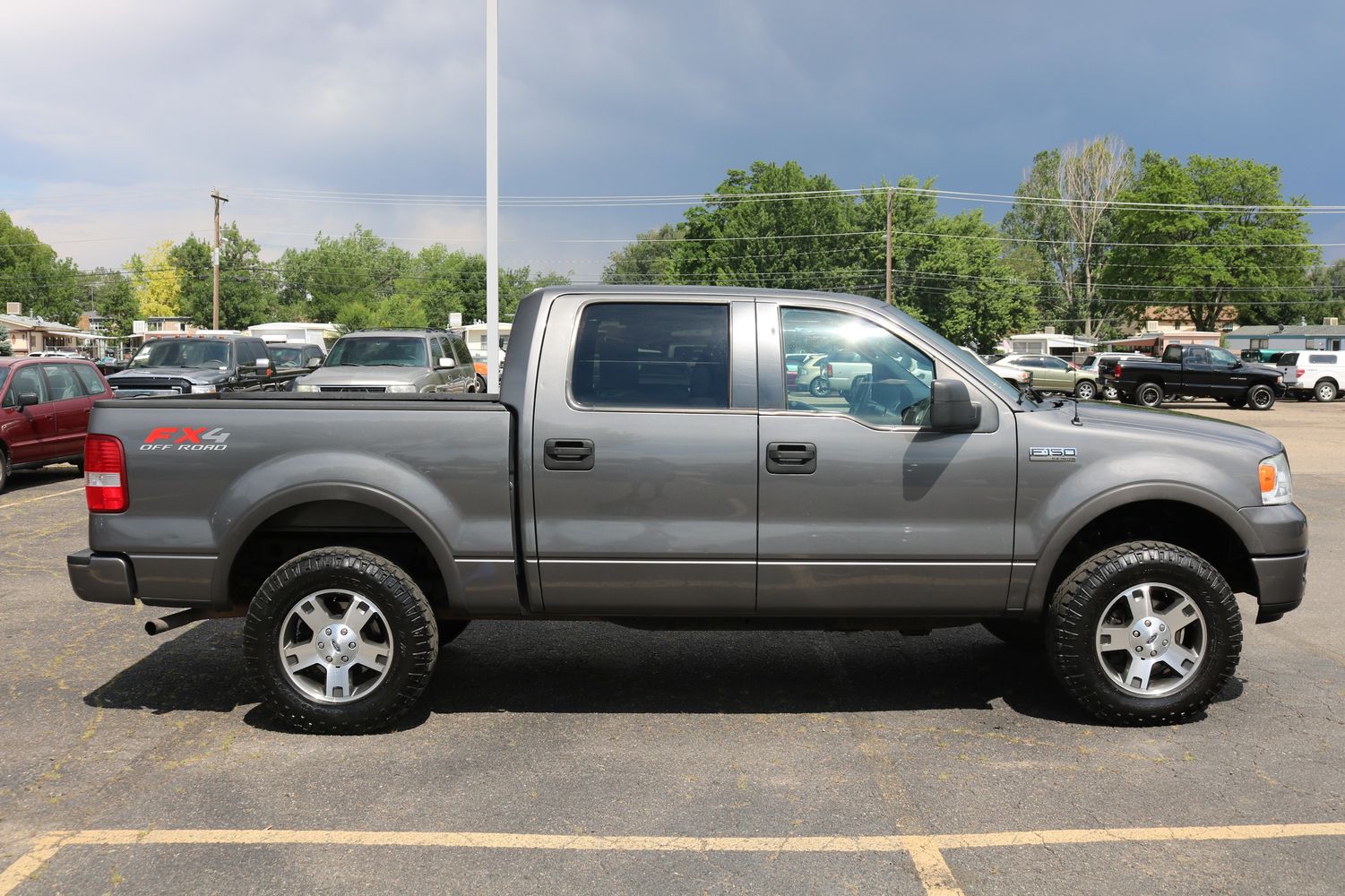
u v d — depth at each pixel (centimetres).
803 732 443
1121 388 3238
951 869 319
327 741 430
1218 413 2934
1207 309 7219
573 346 438
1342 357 3594
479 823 352
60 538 912
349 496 429
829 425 432
